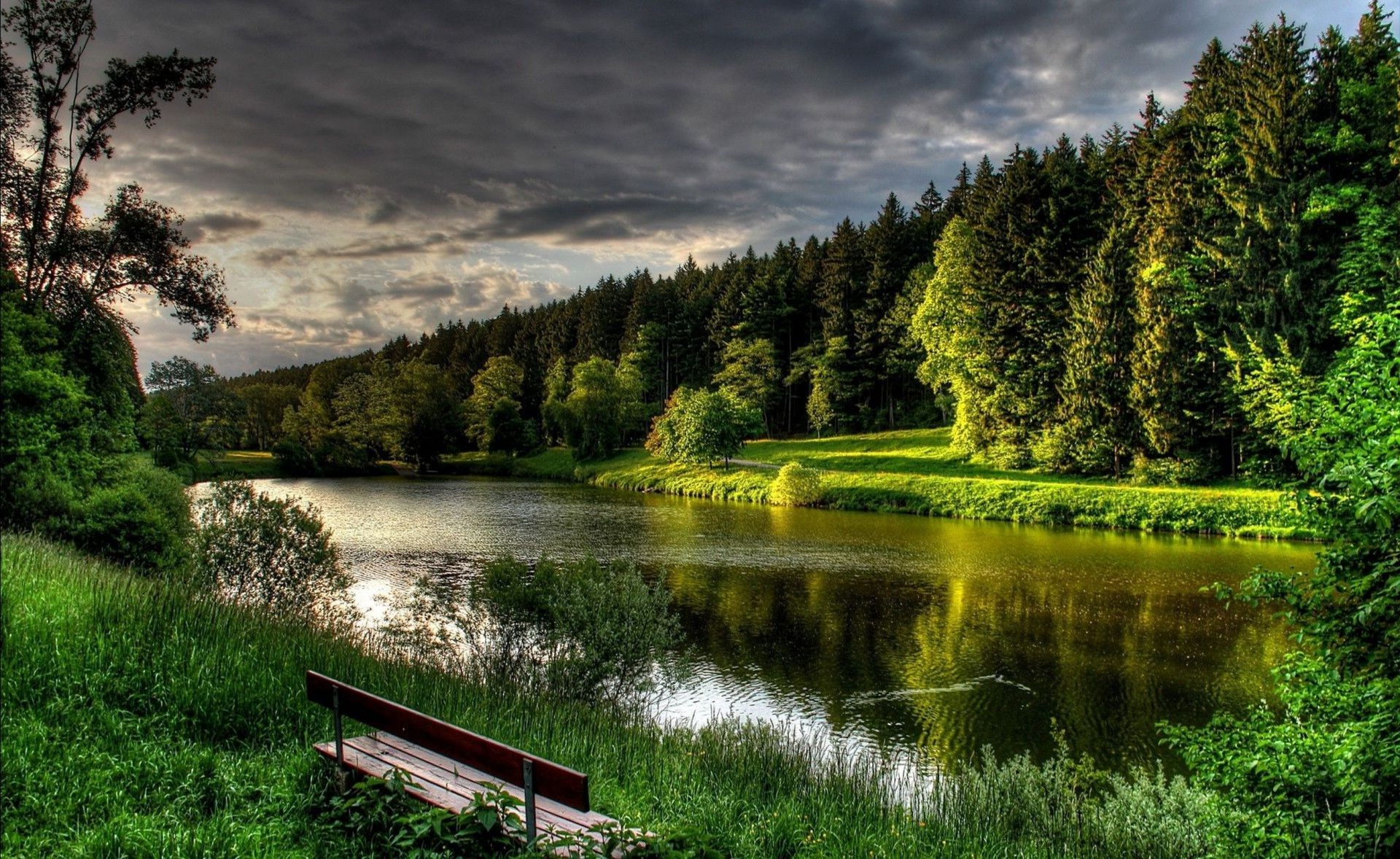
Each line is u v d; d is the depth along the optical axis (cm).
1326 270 3884
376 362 12075
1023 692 1589
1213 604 2303
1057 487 4353
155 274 2688
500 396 10662
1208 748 770
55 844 483
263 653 873
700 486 5994
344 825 538
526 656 1302
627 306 11381
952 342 5891
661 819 678
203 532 1652
